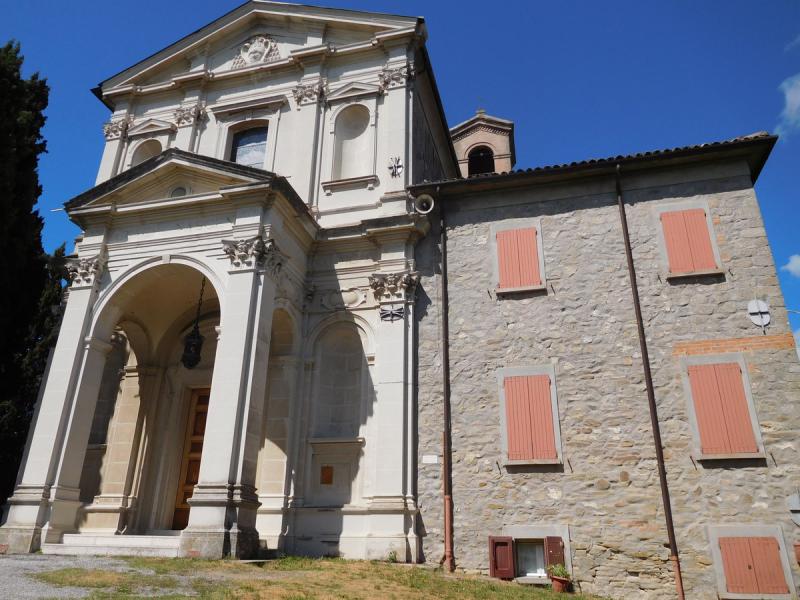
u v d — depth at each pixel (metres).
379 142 16.59
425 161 18.20
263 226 13.29
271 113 17.88
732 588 10.97
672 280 13.39
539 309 13.91
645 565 11.42
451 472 12.97
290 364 14.40
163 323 16.47
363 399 14.02
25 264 16.78
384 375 13.84
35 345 16.84
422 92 18.55
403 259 14.80
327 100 17.45
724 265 13.25
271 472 13.54
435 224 15.37
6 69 15.75
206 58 19.31
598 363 13.07
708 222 13.70
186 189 14.34
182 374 16.25
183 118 18.47
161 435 15.68
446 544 12.27
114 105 19.84
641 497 11.84
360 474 13.49
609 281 13.73
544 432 12.77
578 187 14.83
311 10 18.41
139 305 15.45
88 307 13.76
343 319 14.88
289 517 13.19
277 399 14.16
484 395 13.43
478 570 12.06
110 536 11.89
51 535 11.95
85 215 14.55
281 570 10.12
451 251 14.99
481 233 14.99
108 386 16.75
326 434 14.27
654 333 13.05
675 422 12.23
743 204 13.69
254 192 13.38
